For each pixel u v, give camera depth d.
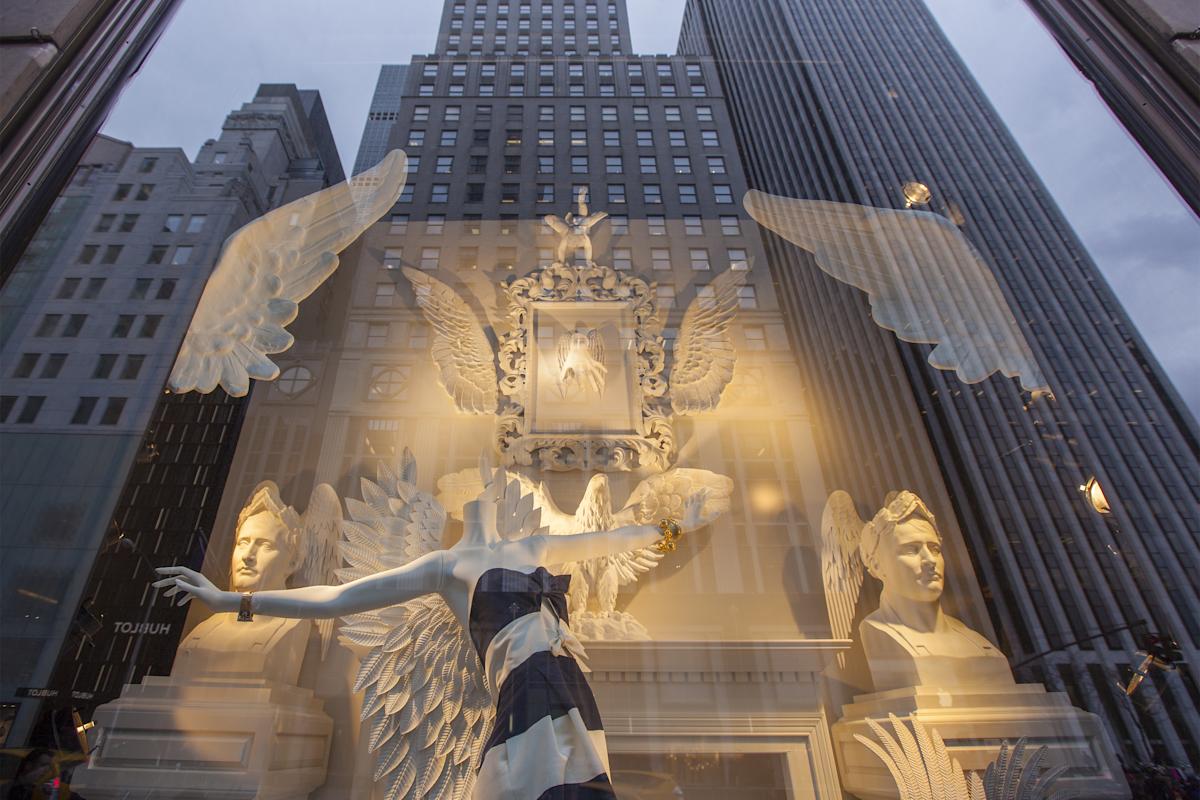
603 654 3.03
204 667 2.89
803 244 4.84
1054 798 2.61
